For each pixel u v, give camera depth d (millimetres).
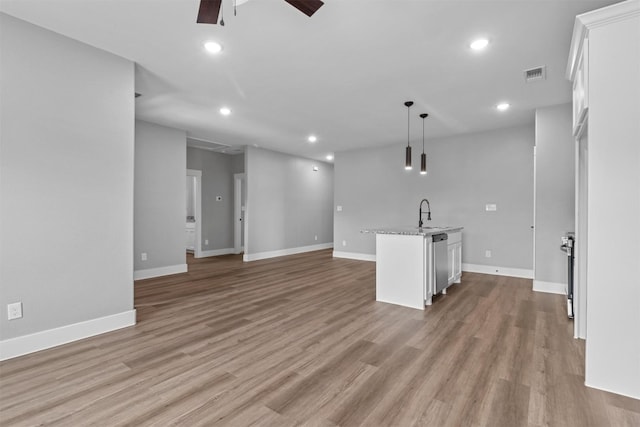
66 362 2260
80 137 2670
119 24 2418
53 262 2520
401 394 1892
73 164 2631
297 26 2420
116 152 2895
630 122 1840
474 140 5574
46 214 2486
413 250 3590
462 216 5699
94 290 2752
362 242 7047
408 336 2762
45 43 2482
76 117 2646
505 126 5184
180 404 1784
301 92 3732
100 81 2791
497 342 2633
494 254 5391
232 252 8133
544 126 4199
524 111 4391
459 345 2578
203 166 7469
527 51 2770
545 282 4234
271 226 7398
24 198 2381
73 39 2627
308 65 3059
